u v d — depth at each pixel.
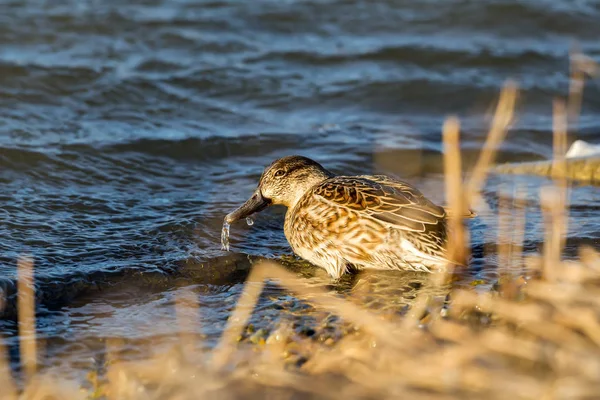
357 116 18.89
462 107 19.52
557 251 9.16
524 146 17.12
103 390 7.66
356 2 25.58
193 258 11.40
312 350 8.23
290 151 16.56
